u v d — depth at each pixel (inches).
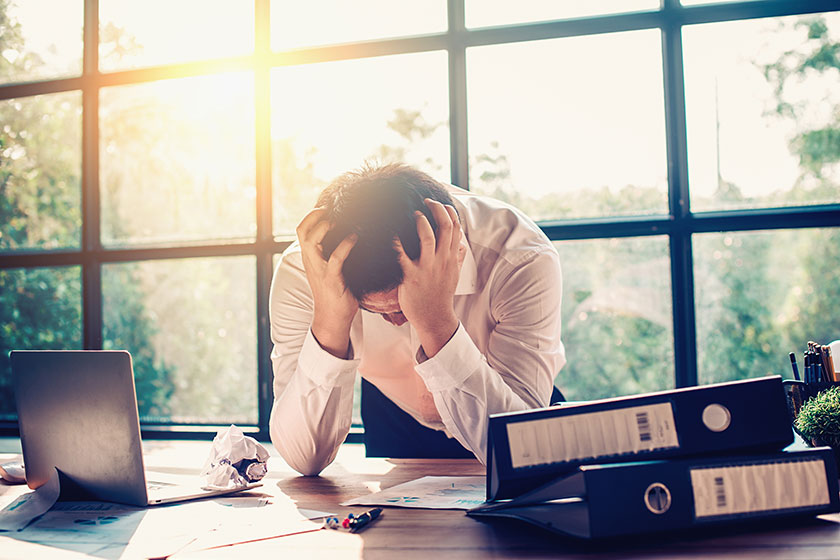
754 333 82.7
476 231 57.3
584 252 85.0
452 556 31.9
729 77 78.4
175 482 51.5
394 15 88.8
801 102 77.7
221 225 120.2
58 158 109.8
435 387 47.7
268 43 90.7
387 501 43.4
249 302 135.4
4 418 106.3
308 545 34.5
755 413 34.5
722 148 78.4
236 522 39.7
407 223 44.9
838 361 50.8
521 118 84.0
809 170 77.7
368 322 59.2
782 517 33.9
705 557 30.2
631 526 32.0
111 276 127.7
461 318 57.7
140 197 120.0
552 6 83.4
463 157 84.2
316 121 91.8
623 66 81.7
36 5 103.8
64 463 46.6
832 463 34.8
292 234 91.5
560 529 32.9
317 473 55.4
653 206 81.0
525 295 53.7
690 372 78.2
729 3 77.5
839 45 76.7
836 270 81.7
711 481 33.2
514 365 52.6
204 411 136.0
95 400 44.4
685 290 78.4
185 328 135.9
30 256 99.4
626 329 84.7
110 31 99.2
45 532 38.9
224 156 118.3
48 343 111.0
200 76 93.0
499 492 35.4
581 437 34.1
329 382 51.6
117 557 33.9
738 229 76.5
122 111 118.0
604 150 82.2
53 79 99.9
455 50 84.2
